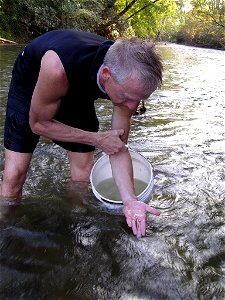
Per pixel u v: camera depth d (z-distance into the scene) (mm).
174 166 2984
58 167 2896
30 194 2434
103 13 17391
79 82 1831
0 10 12914
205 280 1738
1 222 2100
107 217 2213
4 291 1632
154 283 1718
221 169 2975
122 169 2078
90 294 1646
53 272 1763
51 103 1883
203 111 5055
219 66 12055
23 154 2242
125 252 1924
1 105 4363
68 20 14859
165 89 6625
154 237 2045
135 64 1591
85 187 2516
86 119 2301
